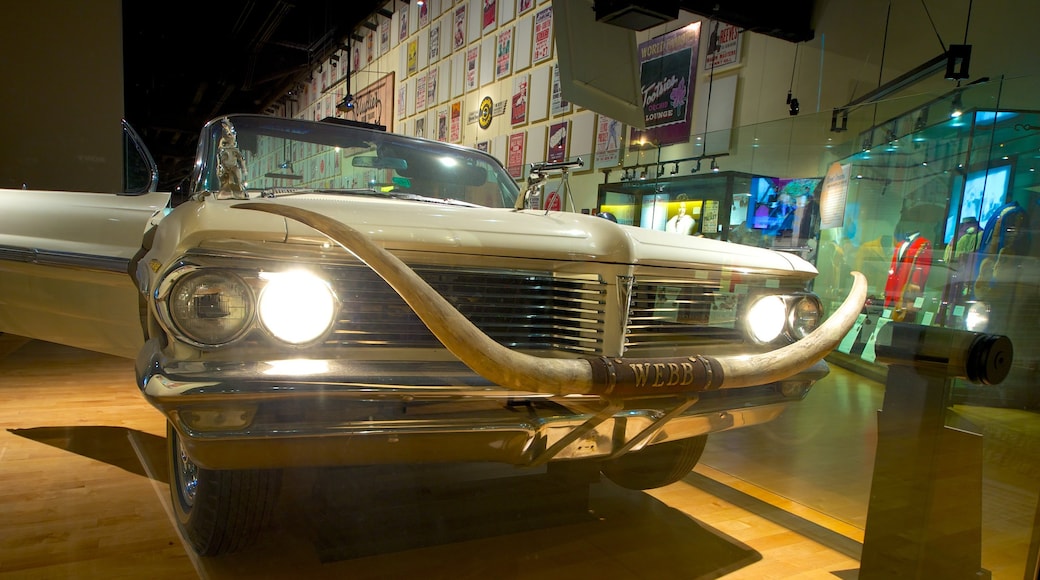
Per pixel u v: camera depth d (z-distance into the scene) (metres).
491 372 1.26
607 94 4.43
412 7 9.36
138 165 2.62
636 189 5.08
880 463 1.77
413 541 1.92
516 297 1.62
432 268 1.51
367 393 1.36
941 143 3.62
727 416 1.85
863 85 4.05
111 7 5.93
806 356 1.67
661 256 1.72
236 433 1.28
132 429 2.88
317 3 9.49
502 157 7.45
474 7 7.91
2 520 1.92
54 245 2.19
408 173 2.75
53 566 1.66
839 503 2.40
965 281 3.40
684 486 2.57
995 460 2.18
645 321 1.75
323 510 2.10
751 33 4.87
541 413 1.51
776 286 2.09
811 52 4.36
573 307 1.65
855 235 4.22
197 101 13.92
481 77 7.80
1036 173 3.13
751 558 1.98
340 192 2.26
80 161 5.90
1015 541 1.82
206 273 1.32
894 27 3.82
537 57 6.83
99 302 2.10
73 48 5.80
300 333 1.39
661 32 5.69
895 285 3.94
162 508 2.04
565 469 2.53
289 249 1.40
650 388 1.45
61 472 2.32
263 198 1.89
